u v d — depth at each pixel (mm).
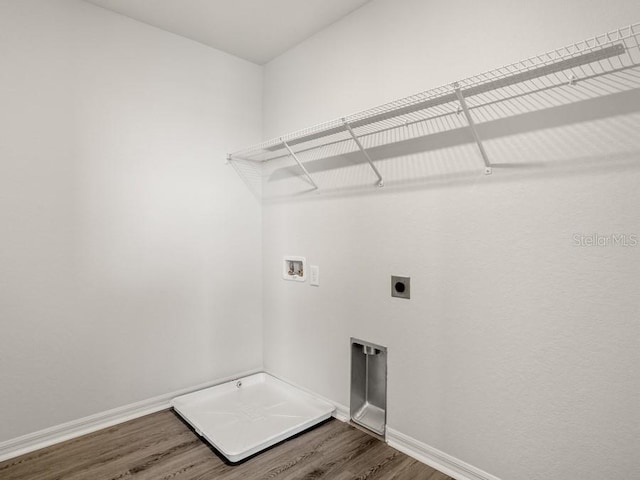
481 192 1565
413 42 1793
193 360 2459
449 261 1677
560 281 1354
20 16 1822
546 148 1383
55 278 1933
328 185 2266
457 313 1651
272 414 2178
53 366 1931
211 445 1890
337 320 2215
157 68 2291
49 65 1906
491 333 1543
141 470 1686
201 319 2494
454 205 1655
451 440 1682
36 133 1871
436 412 1732
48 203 1909
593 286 1281
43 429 1899
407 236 1840
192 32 2352
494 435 1540
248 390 2545
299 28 2295
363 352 2170
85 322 2029
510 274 1483
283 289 2621
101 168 2080
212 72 2545
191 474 1659
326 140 2279
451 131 1659
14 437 1818
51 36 1910
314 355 2375
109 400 2115
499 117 1505
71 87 1975
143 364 2242
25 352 1850
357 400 2154
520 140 1448
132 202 2195
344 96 2154
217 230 2572
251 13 2139
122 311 2158
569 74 1328
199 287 2484
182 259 2404
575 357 1323
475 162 1582
